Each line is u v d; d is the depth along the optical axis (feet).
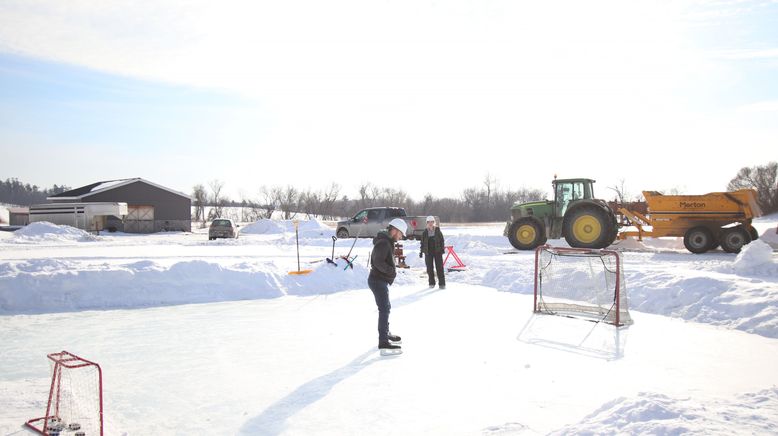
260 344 21.68
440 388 15.81
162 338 22.81
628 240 57.62
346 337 22.91
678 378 16.44
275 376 17.25
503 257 51.75
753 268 35.19
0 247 72.79
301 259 51.24
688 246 52.03
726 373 16.93
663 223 54.08
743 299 25.05
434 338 22.38
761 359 18.57
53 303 30.40
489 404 14.34
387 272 20.42
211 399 15.10
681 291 28.04
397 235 20.85
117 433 12.66
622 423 10.57
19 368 18.20
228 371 17.85
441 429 12.67
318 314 28.53
